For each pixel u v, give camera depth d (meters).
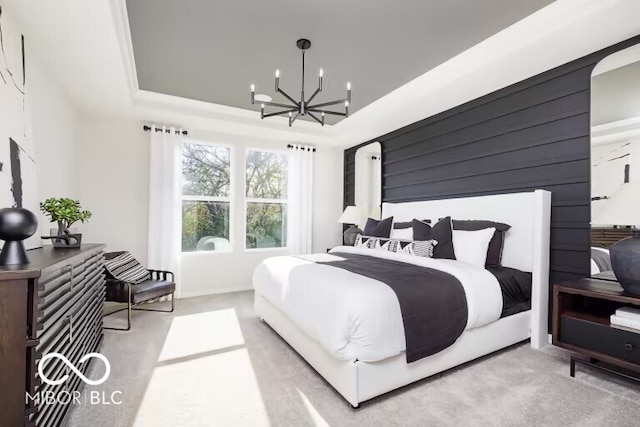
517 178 2.93
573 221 2.51
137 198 3.99
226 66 2.97
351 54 2.75
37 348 1.23
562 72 2.60
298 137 4.84
